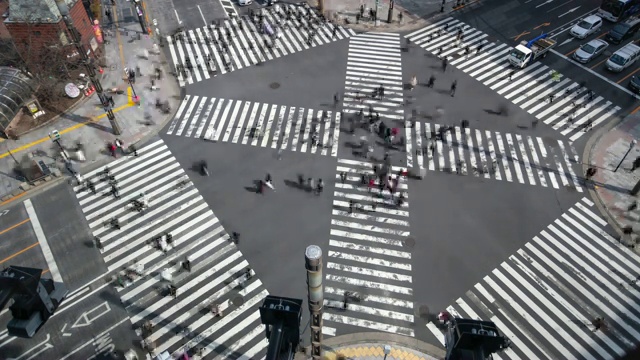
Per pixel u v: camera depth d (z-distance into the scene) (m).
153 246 32.91
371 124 42.22
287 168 38.50
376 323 28.81
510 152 39.75
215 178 37.75
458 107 44.19
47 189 36.88
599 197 36.00
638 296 29.97
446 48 51.75
